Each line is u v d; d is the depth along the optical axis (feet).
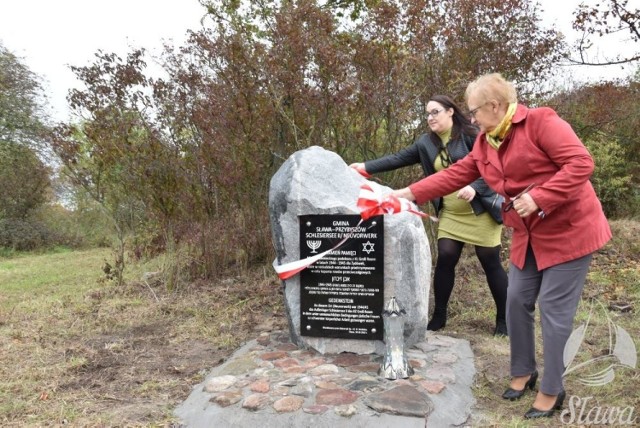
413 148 14.57
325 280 12.67
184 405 10.93
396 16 19.71
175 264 21.80
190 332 16.06
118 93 20.83
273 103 20.40
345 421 9.48
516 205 8.77
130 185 21.52
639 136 36.19
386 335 11.35
